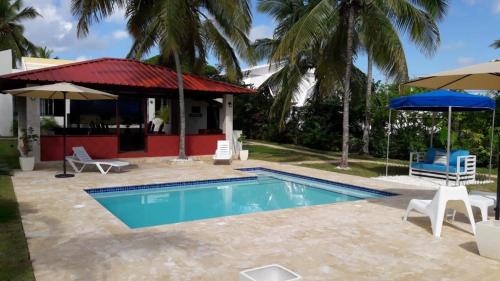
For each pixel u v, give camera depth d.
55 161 14.37
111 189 10.53
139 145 20.44
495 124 16.92
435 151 14.11
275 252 5.49
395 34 13.90
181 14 14.25
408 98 12.55
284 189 12.27
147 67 18.11
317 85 24.95
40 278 4.43
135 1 15.34
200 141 17.69
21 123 15.02
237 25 15.37
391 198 9.67
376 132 21.67
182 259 5.14
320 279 4.60
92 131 19.97
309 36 13.54
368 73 21.19
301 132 27.27
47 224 6.70
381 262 5.20
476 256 5.48
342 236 6.33
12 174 12.23
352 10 14.77
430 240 6.19
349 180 12.48
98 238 5.97
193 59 18.27
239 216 7.58
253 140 31.47
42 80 13.27
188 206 9.91
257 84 35.69
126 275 4.57
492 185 12.37
